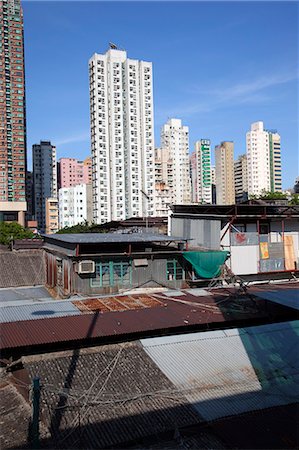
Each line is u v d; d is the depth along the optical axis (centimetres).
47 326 1544
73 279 2142
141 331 1525
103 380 1230
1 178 9894
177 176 12962
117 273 2234
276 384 1260
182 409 1116
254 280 2602
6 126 9962
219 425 1070
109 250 2342
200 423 1077
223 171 14500
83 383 1212
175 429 1047
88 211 11381
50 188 13412
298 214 2748
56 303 1873
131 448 1011
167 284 2364
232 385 1235
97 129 10206
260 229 2688
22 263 3067
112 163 10344
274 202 3278
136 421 1064
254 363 1360
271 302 1922
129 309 1783
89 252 2294
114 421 1059
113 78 10250
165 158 12912
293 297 1945
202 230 2694
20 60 10112
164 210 10831
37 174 13262
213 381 1247
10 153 10025
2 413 1183
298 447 995
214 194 15738
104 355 1369
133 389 1189
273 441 1017
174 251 2370
